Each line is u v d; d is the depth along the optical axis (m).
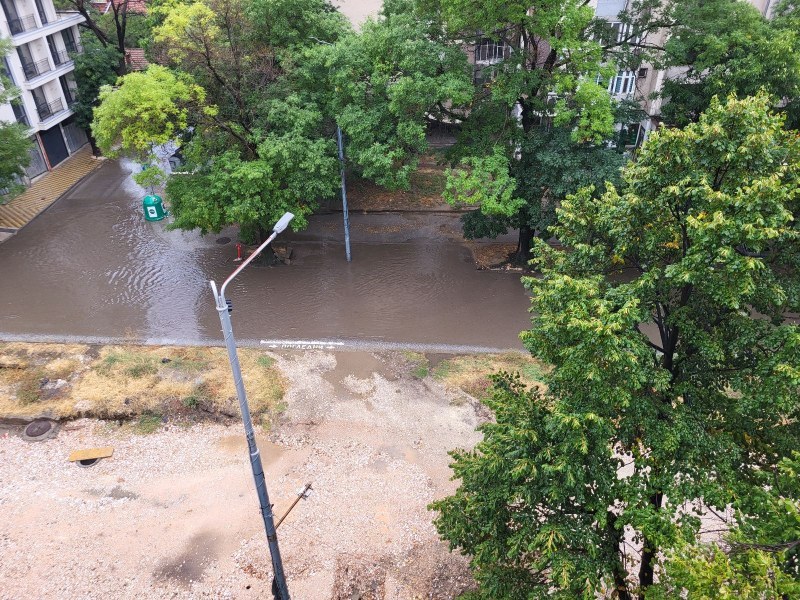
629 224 10.94
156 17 28.34
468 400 19.95
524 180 24.16
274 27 24.31
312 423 19.19
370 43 22.25
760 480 10.70
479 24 20.53
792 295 10.38
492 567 11.59
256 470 11.84
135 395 19.98
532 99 22.62
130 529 15.96
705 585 7.75
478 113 24.27
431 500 16.66
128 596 14.41
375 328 23.62
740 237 9.09
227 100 24.70
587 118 21.09
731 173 10.12
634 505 10.09
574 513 10.93
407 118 22.56
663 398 11.49
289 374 21.16
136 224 31.67
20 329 23.59
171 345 22.69
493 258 28.27
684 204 10.55
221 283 26.64
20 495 16.89
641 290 10.43
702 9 21.52
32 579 14.70
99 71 36.38
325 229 30.89
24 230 31.17
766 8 25.70
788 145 10.28
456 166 33.09
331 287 26.30
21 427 19.16
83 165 38.19
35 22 34.16
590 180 22.16
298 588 14.58
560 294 10.49
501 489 11.02
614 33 24.00
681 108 23.38
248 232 26.17
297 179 23.86
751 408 9.90
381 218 31.81
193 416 19.50
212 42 22.83
